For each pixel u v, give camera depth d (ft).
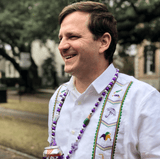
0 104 29.84
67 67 2.81
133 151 2.46
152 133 2.32
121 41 18.78
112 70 2.98
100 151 2.50
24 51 48.88
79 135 2.69
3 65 74.13
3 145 12.78
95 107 2.74
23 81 57.41
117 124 2.50
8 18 24.13
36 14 15.03
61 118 3.14
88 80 2.96
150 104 2.42
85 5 2.74
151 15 16.29
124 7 16.92
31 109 25.30
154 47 21.25
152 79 48.47
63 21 2.85
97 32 2.70
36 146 12.37
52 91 54.60
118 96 2.67
